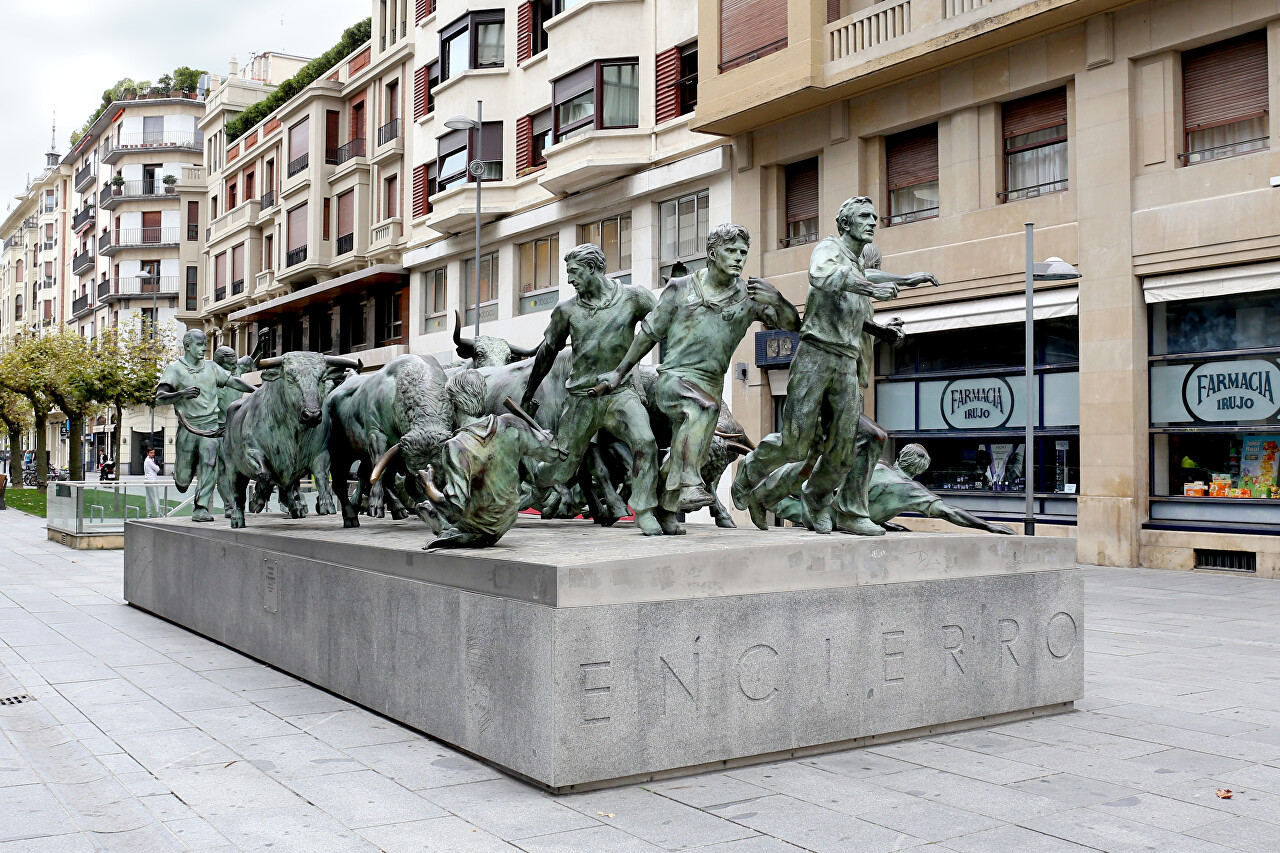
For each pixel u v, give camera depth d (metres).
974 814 4.61
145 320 47.72
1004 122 18.52
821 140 21.14
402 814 4.62
